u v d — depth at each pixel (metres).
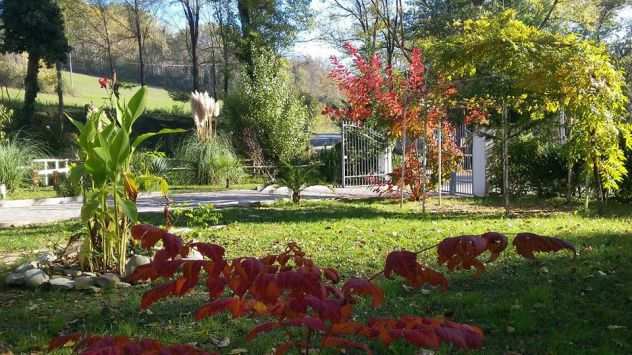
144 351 1.80
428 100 13.73
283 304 2.06
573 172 14.94
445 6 32.91
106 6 44.09
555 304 5.45
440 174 14.73
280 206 14.80
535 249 2.04
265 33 35.72
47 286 6.33
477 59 11.58
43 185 21.88
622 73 11.80
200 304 5.55
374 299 2.00
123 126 6.68
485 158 16.42
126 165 6.71
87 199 7.05
